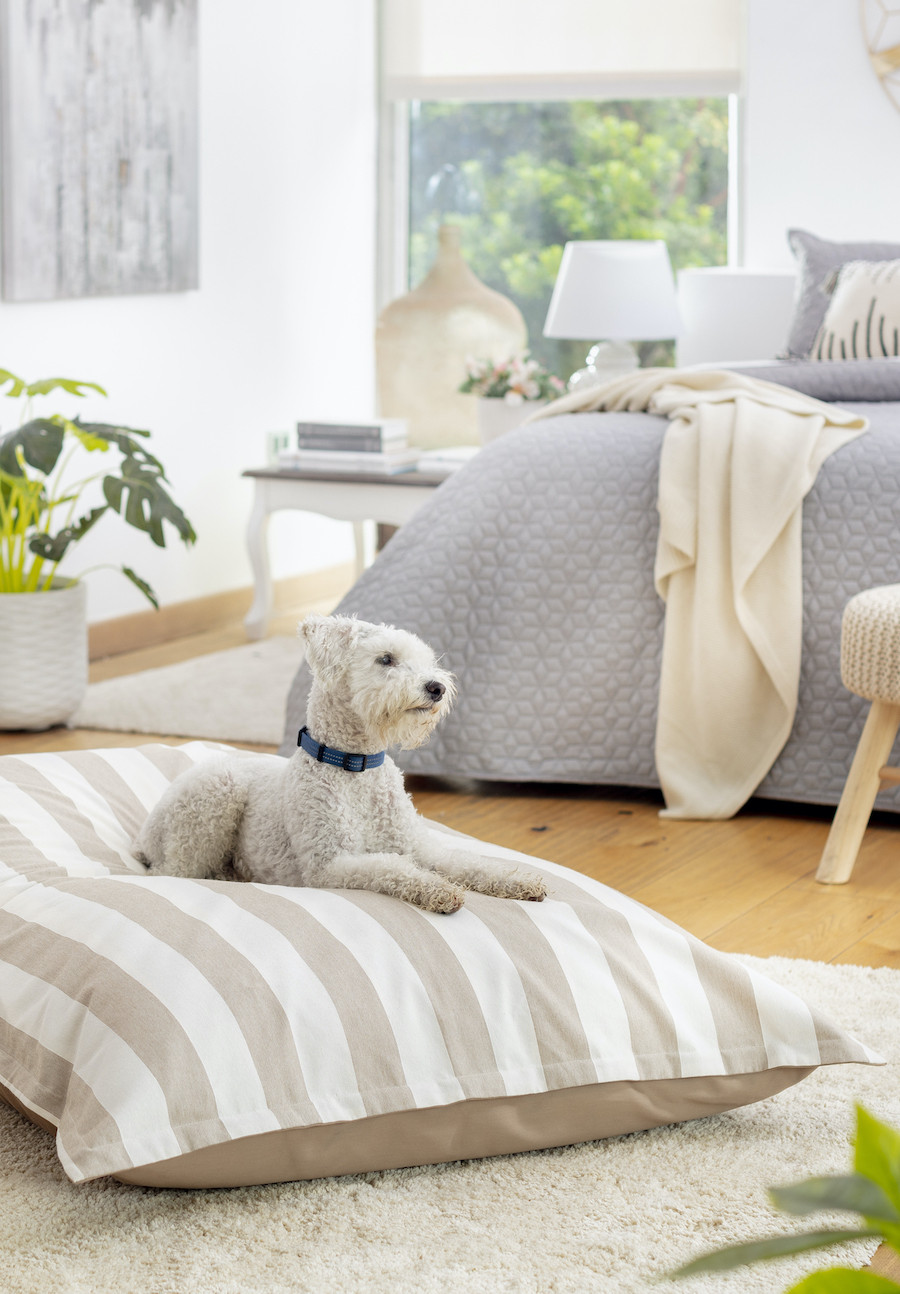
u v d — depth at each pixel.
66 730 3.27
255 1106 1.27
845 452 2.66
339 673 1.61
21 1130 1.47
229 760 1.81
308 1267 1.22
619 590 2.68
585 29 4.95
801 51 4.53
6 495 3.24
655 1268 1.22
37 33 3.54
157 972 1.33
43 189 3.61
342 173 5.04
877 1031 1.67
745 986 1.49
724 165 4.93
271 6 4.55
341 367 5.13
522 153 5.16
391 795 1.67
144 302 4.08
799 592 2.57
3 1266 1.22
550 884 1.62
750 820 2.60
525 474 2.77
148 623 4.19
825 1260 1.24
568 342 5.22
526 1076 1.38
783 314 4.41
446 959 1.43
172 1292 1.18
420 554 2.75
